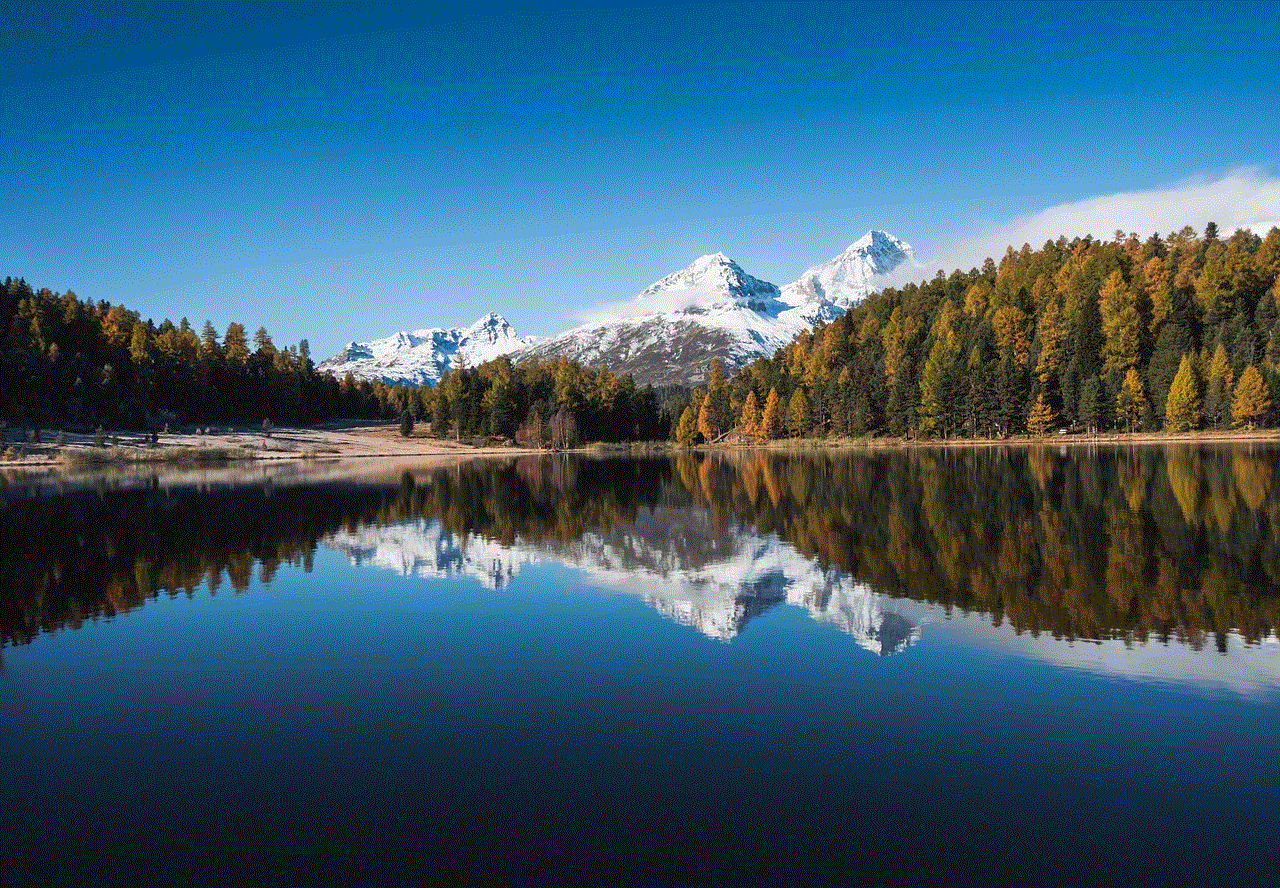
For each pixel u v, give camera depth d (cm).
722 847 820
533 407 13675
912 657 1425
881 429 11525
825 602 1845
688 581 2141
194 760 1066
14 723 1212
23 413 10081
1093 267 11488
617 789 954
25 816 923
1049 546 2436
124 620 1827
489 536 3073
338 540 3012
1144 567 2097
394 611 1880
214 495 5006
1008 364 9800
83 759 1077
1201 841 819
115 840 866
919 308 13925
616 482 5812
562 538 2986
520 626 1716
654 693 1278
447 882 771
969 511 3291
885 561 2312
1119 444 8338
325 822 893
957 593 1886
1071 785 942
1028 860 789
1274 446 7062
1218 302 9425
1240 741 1052
